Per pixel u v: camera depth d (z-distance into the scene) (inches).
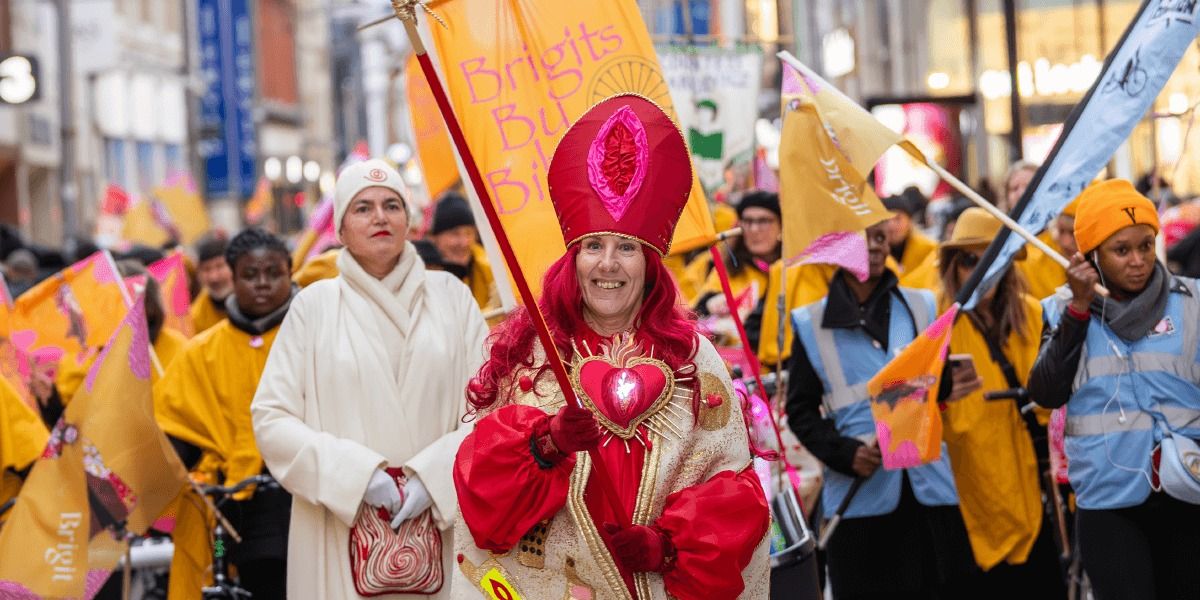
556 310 215.5
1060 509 366.0
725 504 206.5
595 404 209.9
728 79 556.1
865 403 355.6
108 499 330.0
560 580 210.8
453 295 314.2
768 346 441.4
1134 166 580.4
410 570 292.8
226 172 2805.1
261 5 3882.9
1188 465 299.4
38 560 327.3
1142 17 315.3
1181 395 308.2
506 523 205.5
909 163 876.0
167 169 2564.0
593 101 322.0
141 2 2500.0
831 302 359.6
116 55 2233.0
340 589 295.7
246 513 371.6
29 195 1988.2
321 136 4648.1
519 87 323.3
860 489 353.7
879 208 337.7
